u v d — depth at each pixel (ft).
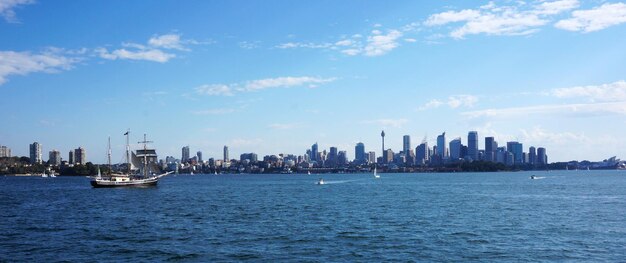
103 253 201.05
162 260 187.32
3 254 201.26
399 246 210.18
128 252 202.18
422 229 256.11
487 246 208.44
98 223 295.07
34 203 473.67
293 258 189.37
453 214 326.85
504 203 418.72
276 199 503.61
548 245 209.05
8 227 280.72
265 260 186.39
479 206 389.39
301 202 454.40
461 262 180.75
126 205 432.66
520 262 179.73
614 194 538.88
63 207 418.92
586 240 219.41
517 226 264.72
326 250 203.21
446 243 215.92
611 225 266.36
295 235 239.30
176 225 280.10
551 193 566.77
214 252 200.23
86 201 491.31
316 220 298.97
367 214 331.16
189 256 193.36
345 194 586.04
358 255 193.77
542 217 305.12
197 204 437.99
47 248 212.84
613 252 194.18
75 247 214.28
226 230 257.75
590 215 315.17
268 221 295.89
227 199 510.17
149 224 286.05
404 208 375.86
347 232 247.50
